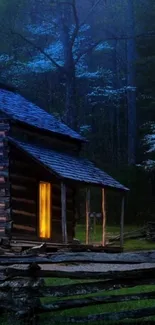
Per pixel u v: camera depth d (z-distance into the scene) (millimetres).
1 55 40938
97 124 45406
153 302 8609
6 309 7402
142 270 7418
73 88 28812
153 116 40125
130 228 27156
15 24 44188
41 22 43625
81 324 7293
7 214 17453
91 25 45625
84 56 43844
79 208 29828
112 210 30094
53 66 38094
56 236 19844
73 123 28531
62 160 18844
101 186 18781
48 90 44844
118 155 41094
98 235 24922
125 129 44406
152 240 22672
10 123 17656
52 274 7410
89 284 7418
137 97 39875
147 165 29141
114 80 44531
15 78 41781
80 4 46594
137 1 40906
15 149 17969
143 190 31266
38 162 17078
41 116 20594
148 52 37375
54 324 7281
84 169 19578
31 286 7371
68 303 7406
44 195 19656
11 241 16562
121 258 7375
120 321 7367
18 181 18078
